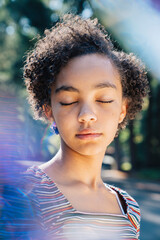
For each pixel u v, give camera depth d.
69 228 1.05
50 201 1.08
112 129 1.21
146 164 15.91
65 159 1.24
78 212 1.11
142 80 1.60
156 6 8.57
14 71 11.45
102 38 1.33
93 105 1.16
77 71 1.17
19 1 12.14
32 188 1.06
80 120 1.14
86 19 1.47
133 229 1.27
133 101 1.57
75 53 1.19
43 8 12.10
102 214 1.17
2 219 0.95
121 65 1.35
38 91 1.33
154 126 15.87
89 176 1.26
